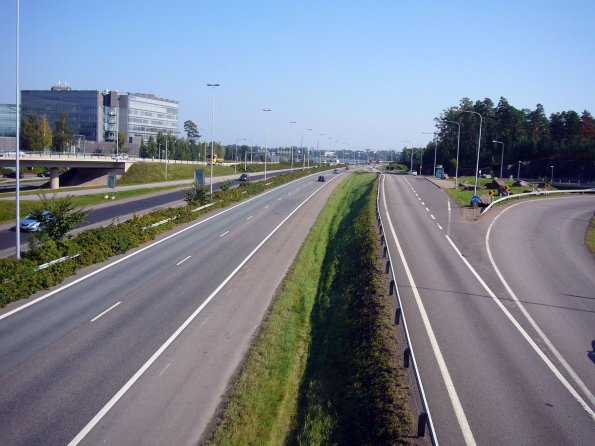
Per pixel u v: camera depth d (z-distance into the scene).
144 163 97.38
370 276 23.73
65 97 161.00
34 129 117.25
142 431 12.23
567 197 60.25
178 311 20.70
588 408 12.55
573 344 16.61
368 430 12.01
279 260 30.72
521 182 77.38
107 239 30.00
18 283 21.48
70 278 24.83
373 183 79.50
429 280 24.08
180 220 42.19
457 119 147.25
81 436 11.80
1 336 17.36
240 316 20.62
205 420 12.92
